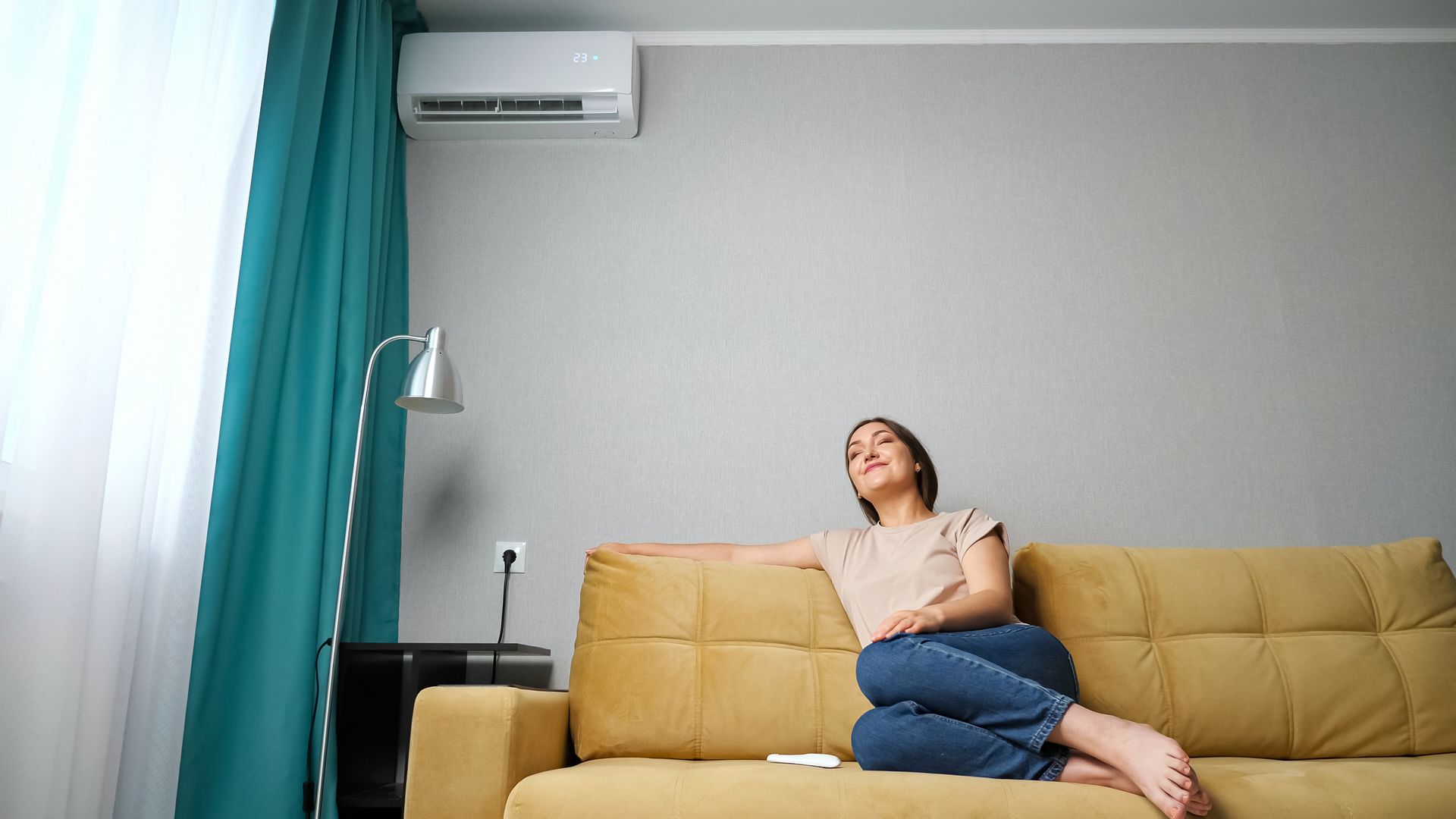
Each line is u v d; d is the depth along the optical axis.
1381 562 2.02
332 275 2.17
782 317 2.62
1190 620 1.94
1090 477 2.48
